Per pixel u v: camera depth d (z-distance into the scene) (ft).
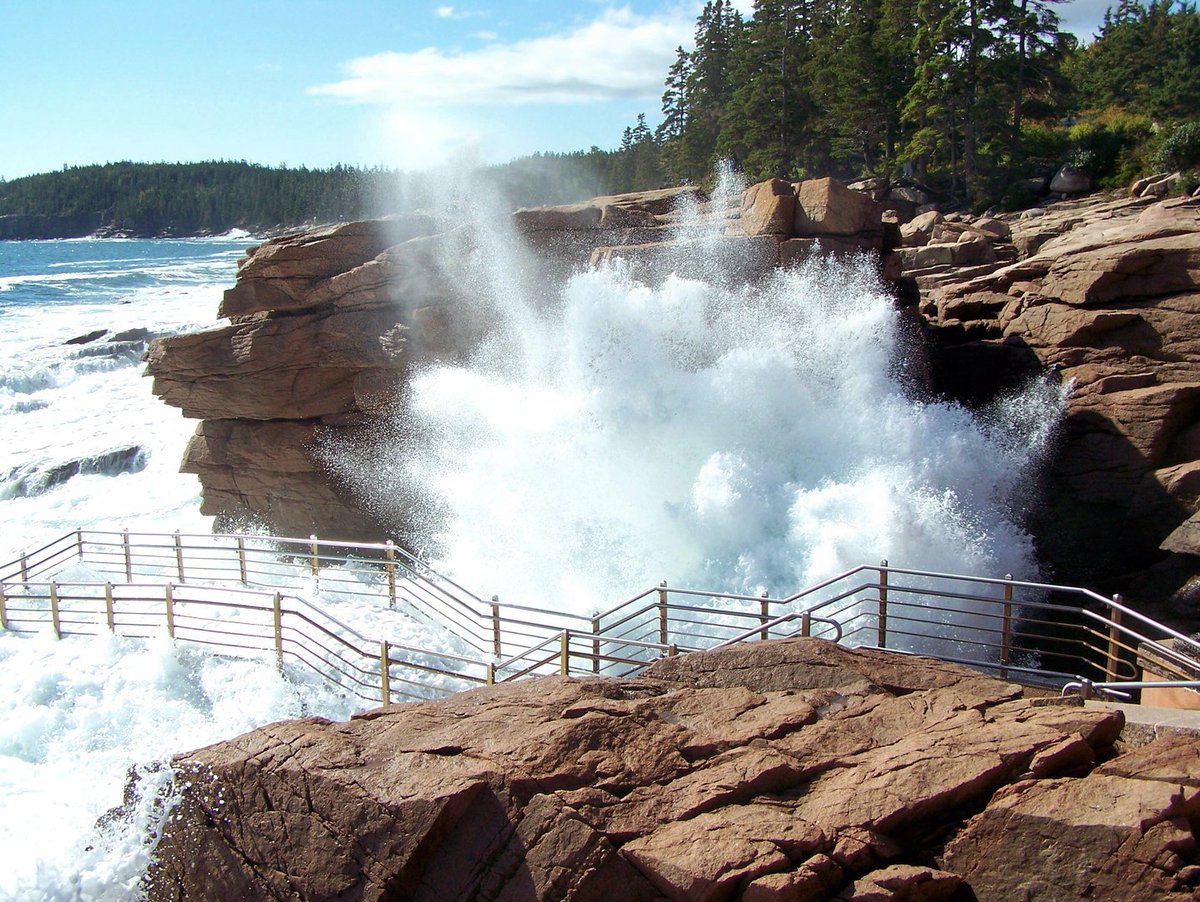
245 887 24.39
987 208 181.16
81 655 42.75
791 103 211.82
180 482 92.22
